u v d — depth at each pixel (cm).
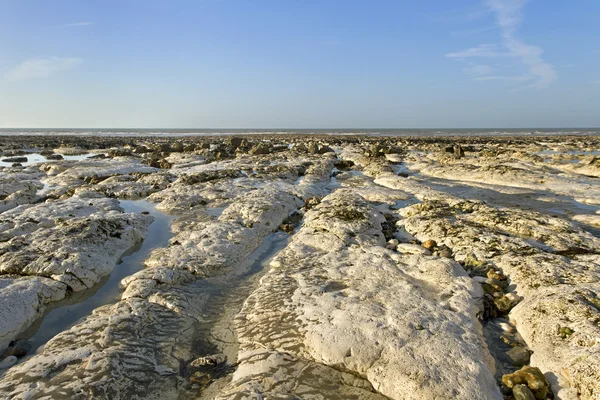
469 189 2200
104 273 999
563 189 2084
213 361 643
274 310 776
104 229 1199
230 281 973
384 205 1744
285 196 1752
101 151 4922
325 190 2156
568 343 627
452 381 561
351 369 613
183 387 591
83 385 557
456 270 918
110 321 724
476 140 7394
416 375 571
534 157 3325
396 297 785
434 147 5100
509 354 663
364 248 1085
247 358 650
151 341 690
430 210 1493
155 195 1917
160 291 863
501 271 952
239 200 1672
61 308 840
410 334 657
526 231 1200
